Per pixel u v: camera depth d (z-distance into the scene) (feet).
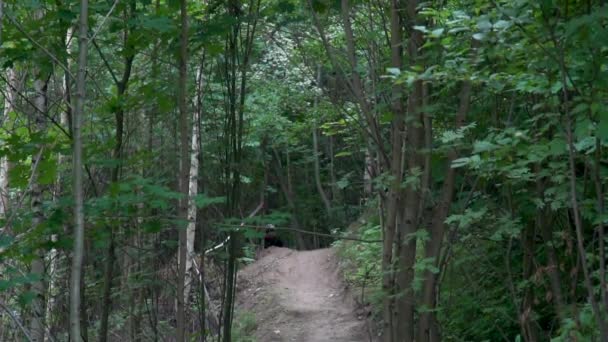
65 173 22.43
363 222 42.68
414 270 16.14
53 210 16.69
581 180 13.60
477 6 12.28
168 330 24.12
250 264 55.31
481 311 21.97
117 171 18.78
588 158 12.29
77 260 11.22
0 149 16.29
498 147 12.61
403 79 13.43
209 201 16.66
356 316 40.22
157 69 20.12
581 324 12.96
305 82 38.73
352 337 36.78
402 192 16.72
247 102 36.22
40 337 20.35
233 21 19.17
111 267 19.81
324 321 40.78
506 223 15.06
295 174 82.99
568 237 14.15
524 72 12.64
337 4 19.63
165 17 17.26
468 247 20.53
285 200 81.46
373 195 27.35
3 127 20.90
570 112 11.49
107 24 19.75
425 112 15.78
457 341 21.03
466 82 14.80
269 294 47.19
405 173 16.89
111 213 16.43
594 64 10.67
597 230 13.41
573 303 13.61
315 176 81.76
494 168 13.43
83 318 19.98
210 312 27.09
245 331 42.63
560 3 11.01
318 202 83.51
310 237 85.76
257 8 20.72
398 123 16.40
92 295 24.25
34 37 17.92
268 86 38.93
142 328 24.53
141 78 20.81
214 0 20.92
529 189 16.21
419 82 15.79
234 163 21.57
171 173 23.57
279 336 39.83
